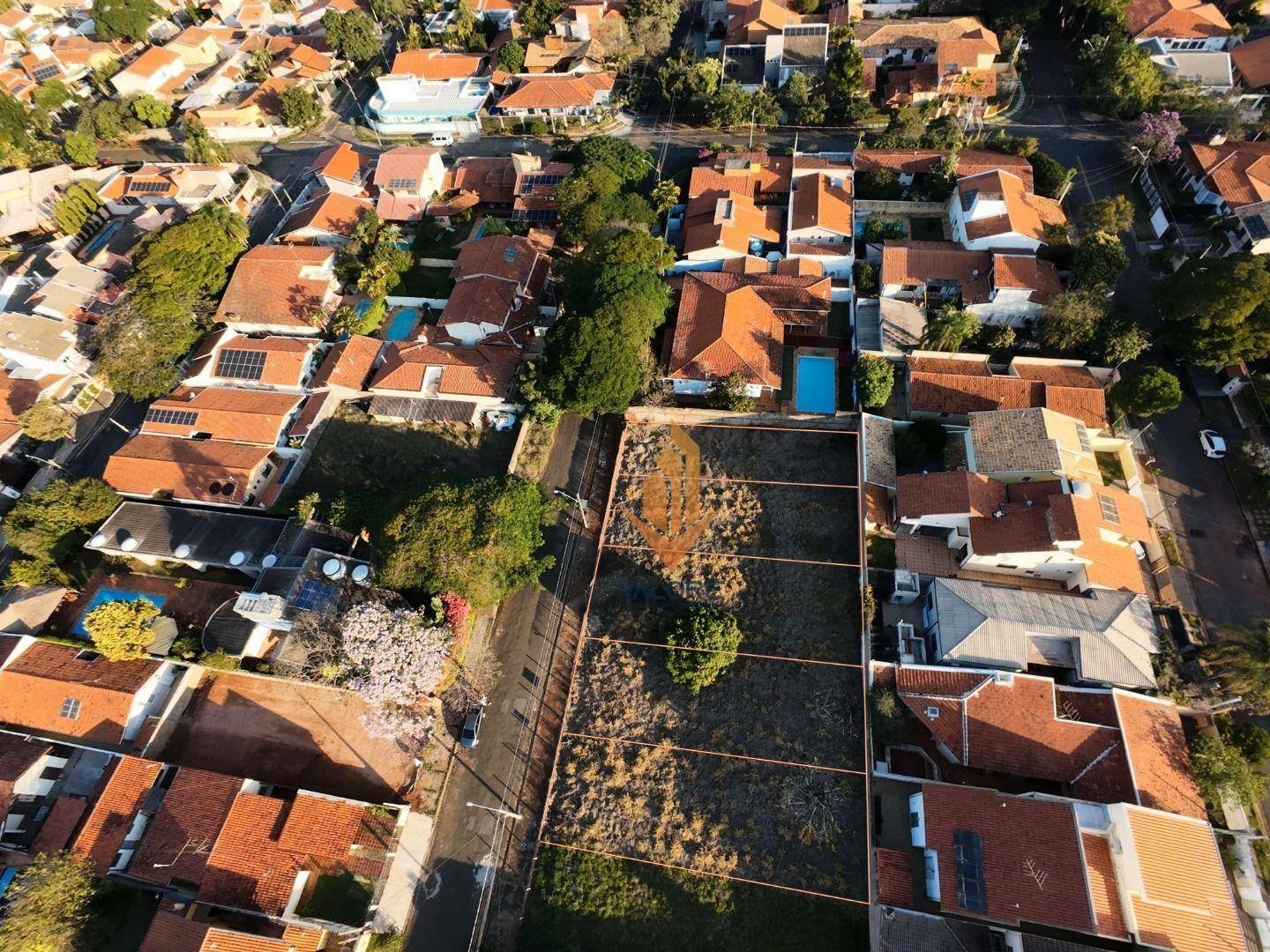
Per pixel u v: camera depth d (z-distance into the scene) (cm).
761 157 7219
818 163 6894
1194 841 3328
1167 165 6706
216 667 4650
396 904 3928
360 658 4041
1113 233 6000
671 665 4412
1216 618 4356
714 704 4431
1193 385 5247
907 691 4034
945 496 4509
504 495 4688
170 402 5872
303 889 3878
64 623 5094
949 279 5775
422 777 4338
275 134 9231
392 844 3991
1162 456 4997
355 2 11144
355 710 4534
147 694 4516
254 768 4384
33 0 12050
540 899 3947
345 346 6197
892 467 5003
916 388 5200
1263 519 4681
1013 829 3441
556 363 5334
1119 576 4172
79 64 10494
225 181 7925
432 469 5456
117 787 4134
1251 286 4722
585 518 5312
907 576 4516
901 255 5950
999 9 8269
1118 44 7188
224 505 5362
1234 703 3900
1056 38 8388
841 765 4116
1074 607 4106
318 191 7762
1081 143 7181
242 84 9844
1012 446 4541
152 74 10056
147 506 5381
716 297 5856
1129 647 3962
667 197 6738
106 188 8019
